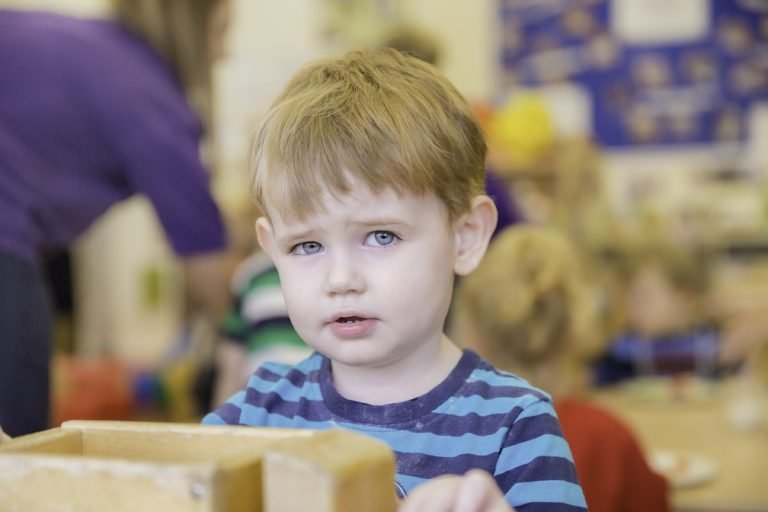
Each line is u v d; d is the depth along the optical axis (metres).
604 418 3.02
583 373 3.31
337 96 1.59
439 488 1.19
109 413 6.61
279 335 4.00
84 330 9.41
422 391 1.59
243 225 5.34
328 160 1.48
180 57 3.44
